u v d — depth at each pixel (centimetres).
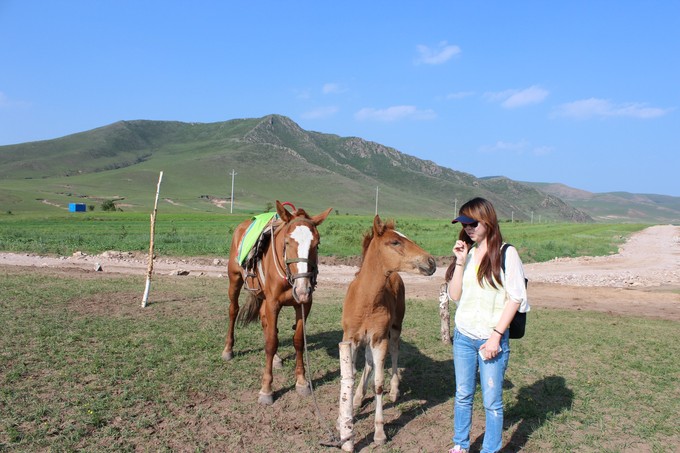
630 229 6706
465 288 449
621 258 3130
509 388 690
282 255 628
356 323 520
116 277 1591
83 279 1471
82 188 16150
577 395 666
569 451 511
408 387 690
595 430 563
